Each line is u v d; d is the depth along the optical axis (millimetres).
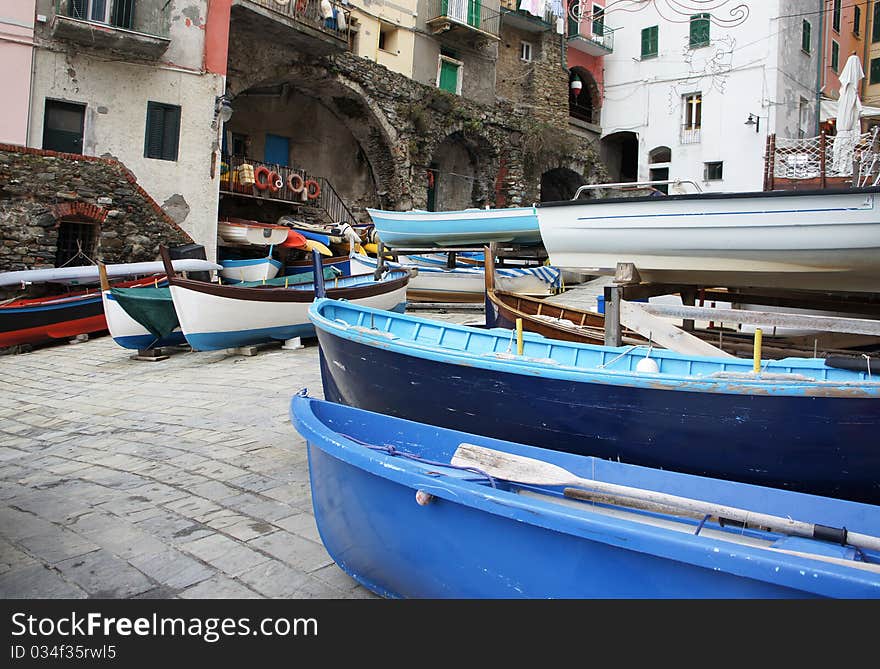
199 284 10602
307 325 12258
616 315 6340
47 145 15414
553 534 2600
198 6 17016
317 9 19531
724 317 5773
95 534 4188
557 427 4820
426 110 23281
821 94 26750
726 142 25156
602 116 29141
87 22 14773
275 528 4281
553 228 7832
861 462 3867
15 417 8398
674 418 4285
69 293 14766
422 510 2992
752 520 2893
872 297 8758
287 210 21734
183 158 16969
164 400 8711
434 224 11805
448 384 5277
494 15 25641
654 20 27359
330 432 3393
